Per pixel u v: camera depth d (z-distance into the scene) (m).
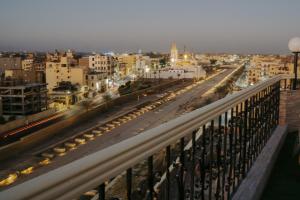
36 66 120.69
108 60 110.38
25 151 36.00
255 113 5.07
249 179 4.43
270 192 4.69
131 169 1.63
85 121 51.03
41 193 1.05
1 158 33.50
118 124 49.34
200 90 90.50
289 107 7.76
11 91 52.84
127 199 1.64
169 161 2.07
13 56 135.62
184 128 2.14
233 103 3.40
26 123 48.94
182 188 2.37
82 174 1.23
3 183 27.00
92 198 10.40
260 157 5.30
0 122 47.66
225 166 3.54
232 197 3.85
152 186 1.88
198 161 2.81
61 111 61.56
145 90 82.81
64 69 84.69
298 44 8.18
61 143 39.22
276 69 105.44
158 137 1.78
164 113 57.88
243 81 125.81
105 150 1.39
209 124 2.95
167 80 126.38
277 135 6.53
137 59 149.38
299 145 6.07
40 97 57.62
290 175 5.27
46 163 32.53
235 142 3.92
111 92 91.00
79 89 77.56
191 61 150.62
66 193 1.16
